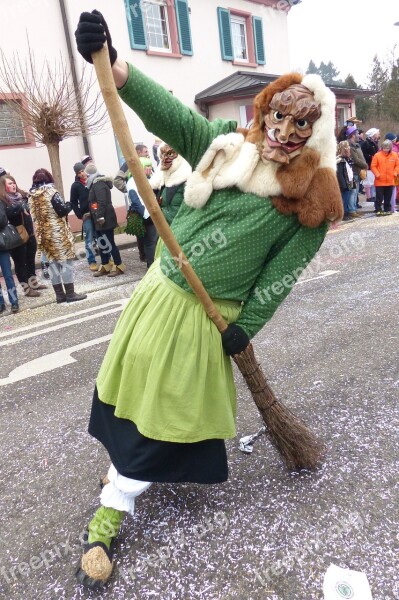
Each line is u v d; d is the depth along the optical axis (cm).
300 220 170
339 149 998
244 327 183
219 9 1302
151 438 172
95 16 143
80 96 960
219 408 181
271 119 163
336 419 272
